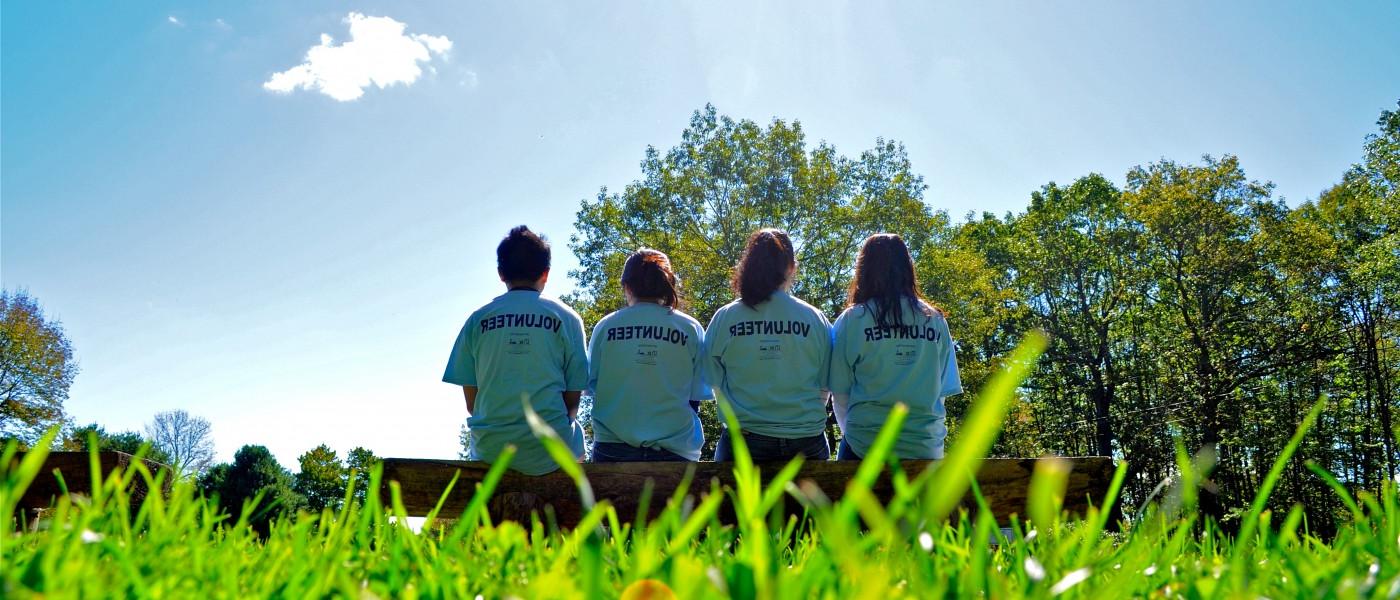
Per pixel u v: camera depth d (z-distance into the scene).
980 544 0.76
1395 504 1.08
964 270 22.52
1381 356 24.67
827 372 4.22
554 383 3.94
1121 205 26.45
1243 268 24.27
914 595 0.75
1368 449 21.64
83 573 0.76
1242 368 24.42
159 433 45.59
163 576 0.85
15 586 0.63
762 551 0.62
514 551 1.00
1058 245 27.50
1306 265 24.20
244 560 1.08
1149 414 25.53
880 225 22.70
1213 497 21.95
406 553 1.05
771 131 23.23
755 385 4.02
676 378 4.08
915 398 4.02
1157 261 25.52
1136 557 0.97
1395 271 21.72
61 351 34.22
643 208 22.88
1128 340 28.09
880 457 0.54
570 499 3.17
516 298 4.05
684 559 0.62
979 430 0.43
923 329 4.09
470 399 4.13
